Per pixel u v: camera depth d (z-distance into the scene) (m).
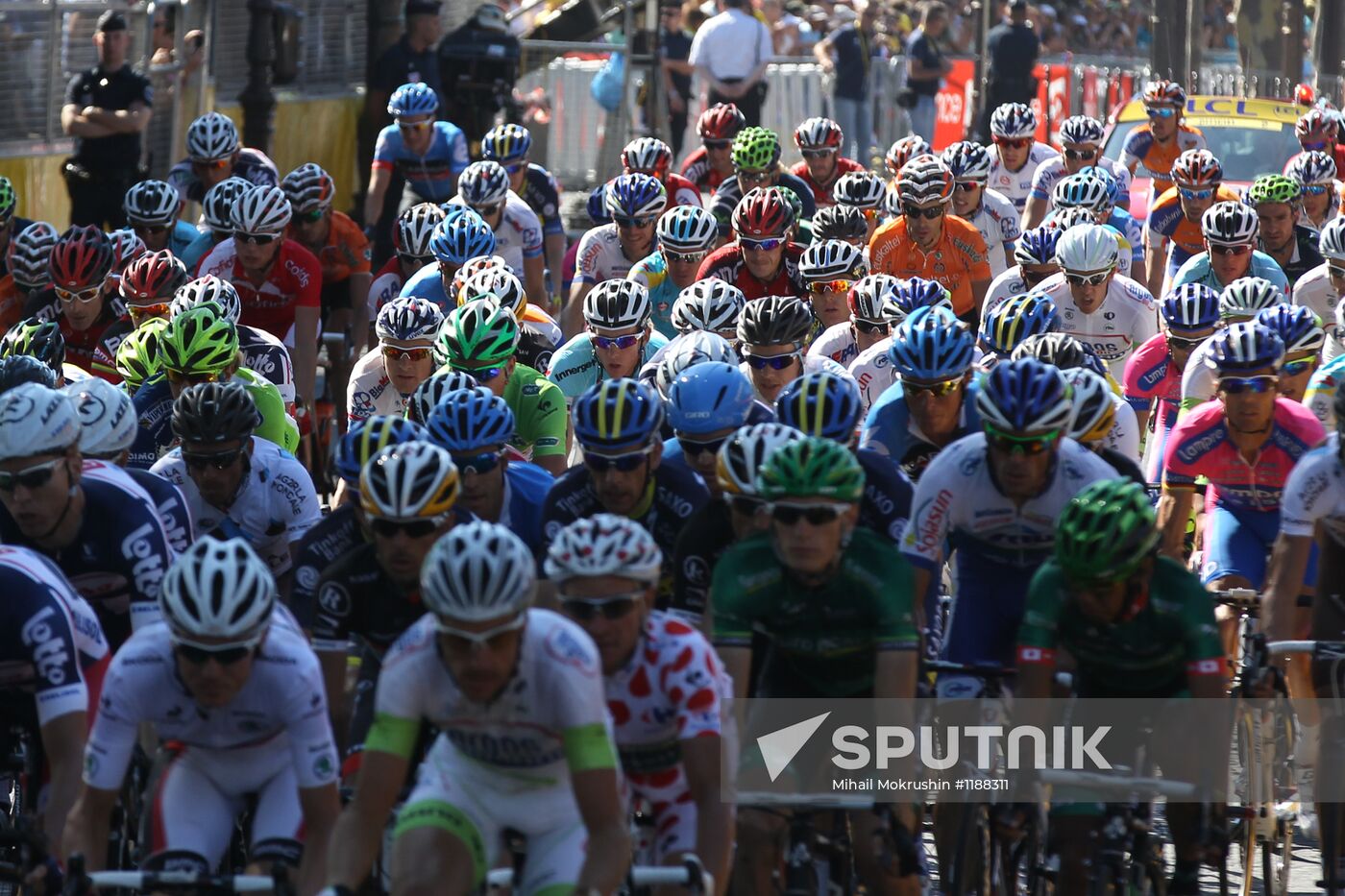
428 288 27.80
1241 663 17.52
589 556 12.02
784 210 27.66
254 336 23.83
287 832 13.16
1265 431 18.91
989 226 34.84
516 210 33.69
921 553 15.87
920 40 64.19
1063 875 13.88
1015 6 63.16
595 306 22.53
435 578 11.07
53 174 43.94
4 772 15.35
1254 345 18.20
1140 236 34.91
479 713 11.73
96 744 12.79
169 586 12.09
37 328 21.20
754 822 13.61
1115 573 13.30
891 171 40.75
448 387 18.61
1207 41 79.69
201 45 49.03
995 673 15.24
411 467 13.61
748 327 20.69
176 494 16.59
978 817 14.93
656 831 13.38
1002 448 15.02
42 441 14.59
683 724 12.48
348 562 14.53
